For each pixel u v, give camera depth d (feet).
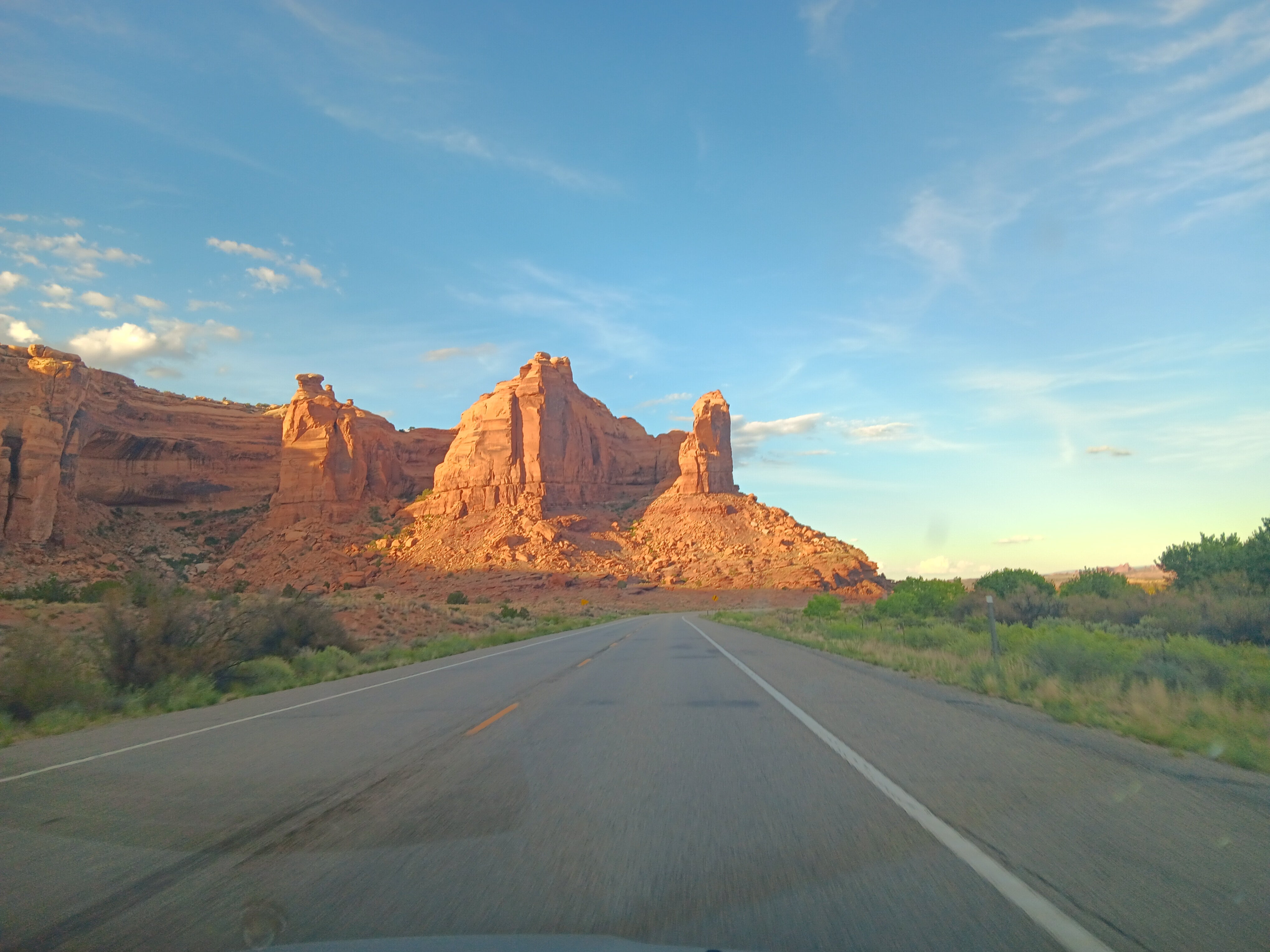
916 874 15.92
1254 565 94.53
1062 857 16.78
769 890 15.23
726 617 205.57
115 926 14.32
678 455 540.52
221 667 61.82
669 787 23.97
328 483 444.96
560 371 515.50
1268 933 12.94
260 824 21.15
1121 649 52.70
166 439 447.01
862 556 433.89
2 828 21.21
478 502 450.30
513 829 19.84
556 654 87.20
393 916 14.24
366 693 53.47
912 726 33.71
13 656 47.88
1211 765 25.31
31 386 309.63
